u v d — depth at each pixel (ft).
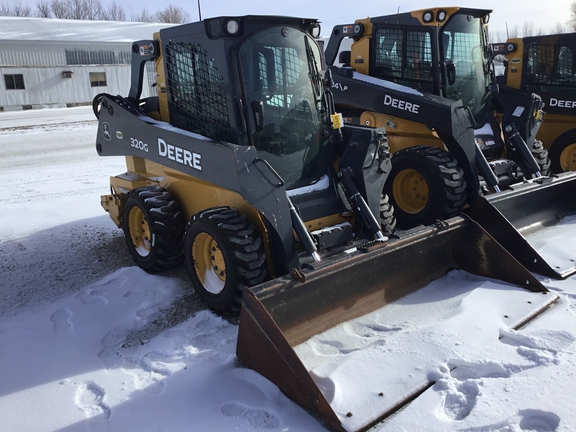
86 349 11.77
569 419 8.32
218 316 12.96
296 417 9.02
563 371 9.57
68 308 13.92
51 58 86.48
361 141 13.93
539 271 14.47
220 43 12.55
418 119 18.62
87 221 21.95
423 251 13.56
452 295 13.00
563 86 24.47
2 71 78.54
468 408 8.93
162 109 15.58
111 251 18.45
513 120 21.44
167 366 10.80
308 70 14.05
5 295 15.05
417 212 18.71
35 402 9.85
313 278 10.89
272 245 12.44
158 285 15.06
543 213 19.17
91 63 90.79
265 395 9.55
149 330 12.55
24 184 28.45
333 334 11.48
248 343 10.09
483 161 18.11
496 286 13.17
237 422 8.95
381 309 12.55
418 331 10.97
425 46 19.63
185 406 9.48
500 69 51.37
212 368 10.55
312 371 9.91
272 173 11.95
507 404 8.80
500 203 17.43
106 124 16.89
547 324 11.54
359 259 11.78
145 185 17.12
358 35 21.81
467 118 17.90
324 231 13.00
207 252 13.47
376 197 14.16
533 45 24.99
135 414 9.34
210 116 13.48
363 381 9.55
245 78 12.74
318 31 14.35
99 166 33.47
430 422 8.58
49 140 44.27
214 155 12.20
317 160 14.42
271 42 13.19
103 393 10.03
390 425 8.64
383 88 19.70
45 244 19.30
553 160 24.76
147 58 15.48
